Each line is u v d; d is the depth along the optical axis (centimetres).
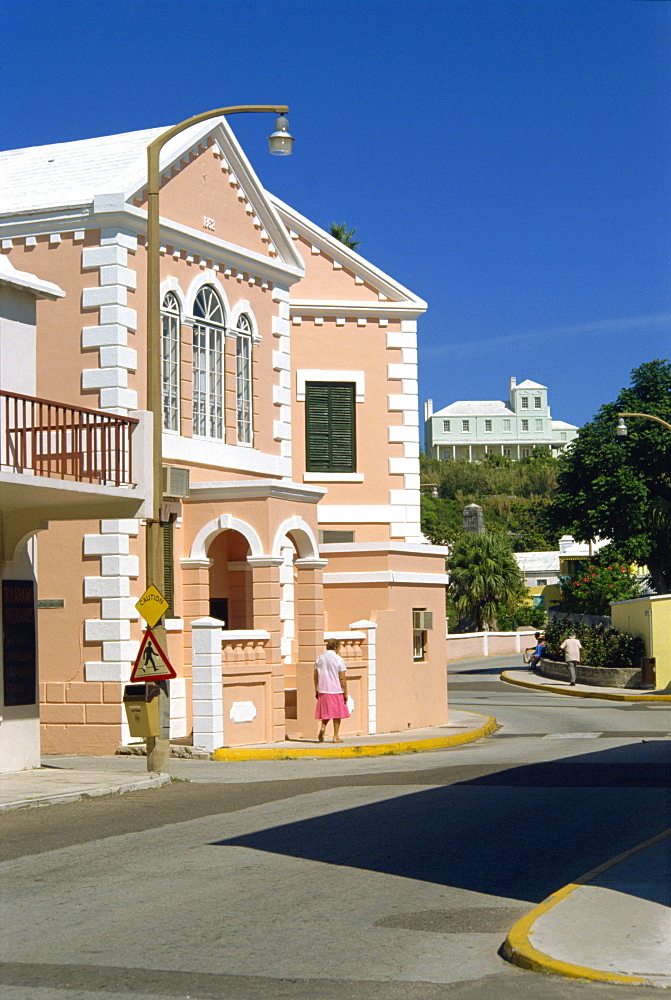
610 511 5184
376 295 2931
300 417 2864
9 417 1733
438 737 2275
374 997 693
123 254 2064
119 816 1356
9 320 1761
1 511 1753
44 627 2059
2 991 712
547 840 1151
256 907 904
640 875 953
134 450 1731
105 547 2025
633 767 1742
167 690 1764
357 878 1000
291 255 2522
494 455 16062
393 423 2917
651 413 5219
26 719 1773
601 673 4066
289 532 2219
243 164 2381
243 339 2398
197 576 2152
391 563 2484
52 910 905
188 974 740
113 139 2327
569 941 781
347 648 2333
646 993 693
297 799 1459
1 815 1380
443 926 849
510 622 6725
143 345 2108
